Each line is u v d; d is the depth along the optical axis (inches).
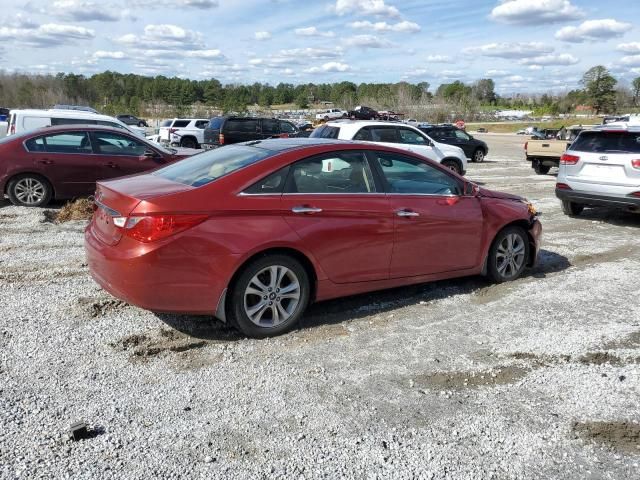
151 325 181.8
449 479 113.0
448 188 215.8
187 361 158.7
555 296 224.5
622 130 360.8
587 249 308.3
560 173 394.3
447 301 214.7
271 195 171.8
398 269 199.9
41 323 180.4
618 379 155.9
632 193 352.2
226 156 190.1
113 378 147.5
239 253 163.8
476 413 136.9
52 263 245.9
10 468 110.0
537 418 135.6
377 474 113.5
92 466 112.1
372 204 190.2
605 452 123.3
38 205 365.1
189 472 111.8
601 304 216.7
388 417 133.9
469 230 217.3
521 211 236.2
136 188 168.9
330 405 138.3
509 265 239.5
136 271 155.8
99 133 380.5
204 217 160.6
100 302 200.1
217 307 165.9
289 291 177.3
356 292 192.9
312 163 182.1
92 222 183.9
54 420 127.0
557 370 160.7
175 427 126.6
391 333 183.0
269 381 149.2
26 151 359.3
